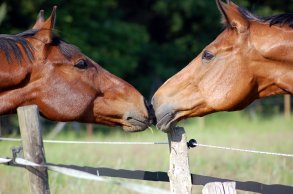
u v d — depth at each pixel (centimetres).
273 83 707
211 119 2602
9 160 666
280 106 3009
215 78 713
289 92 706
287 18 701
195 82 721
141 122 746
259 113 2859
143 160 1324
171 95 725
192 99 720
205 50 720
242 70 705
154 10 3506
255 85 711
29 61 720
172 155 702
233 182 636
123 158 1315
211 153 1423
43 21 761
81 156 1335
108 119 752
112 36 3002
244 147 1515
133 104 747
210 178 702
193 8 3228
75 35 2823
